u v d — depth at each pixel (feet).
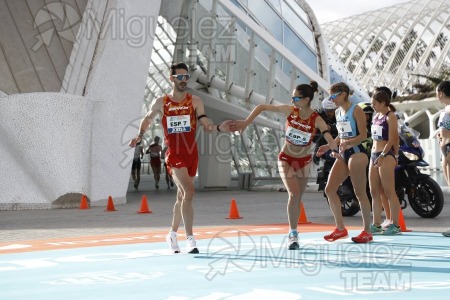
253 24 67.92
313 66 84.33
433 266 18.65
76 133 48.67
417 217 36.40
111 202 45.57
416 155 35.35
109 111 51.13
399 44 248.93
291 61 70.38
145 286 16.16
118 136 51.78
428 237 26.81
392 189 27.78
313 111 22.93
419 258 20.36
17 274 18.70
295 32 82.07
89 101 49.70
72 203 48.57
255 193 66.39
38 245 26.48
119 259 21.52
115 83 51.72
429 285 15.58
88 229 33.09
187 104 22.17
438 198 34.71
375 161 27.45
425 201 35.32
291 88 71.56
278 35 79.15
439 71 233.76
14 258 22.47
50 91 49.83
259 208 45.85
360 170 24.27
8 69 50.11
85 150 49.26
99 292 15.43
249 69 68.90
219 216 39.42
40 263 21.02
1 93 49.08
